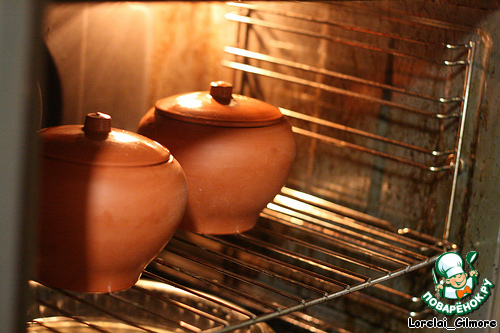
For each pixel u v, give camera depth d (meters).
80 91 0.80
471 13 0.68
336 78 0.83
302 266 0.87
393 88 0.76
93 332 0.67
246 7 0.82
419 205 0.78
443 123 0.74
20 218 0.33
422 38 0.74
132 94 0.86
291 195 0.89
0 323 0.33
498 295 0.70
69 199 0.46
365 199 0.83
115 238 0.48
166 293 0.76
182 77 0.89
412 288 0.80
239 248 0.66
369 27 0.78
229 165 0.59
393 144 0.79
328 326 0.87
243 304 0.88
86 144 0.49
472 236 0.72
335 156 0.85
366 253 0.76
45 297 0.70
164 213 0.50
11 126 0.32
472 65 0.70
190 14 0.87
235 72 0.89
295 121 0.88
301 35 0.84
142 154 0.50
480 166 0.70
